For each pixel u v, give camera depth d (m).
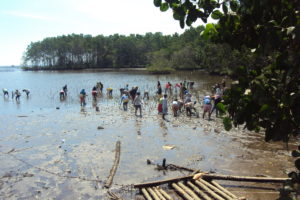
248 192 7.94
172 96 30.53
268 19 2.68
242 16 2.84
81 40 127.69
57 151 12.31
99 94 34.53
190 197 7.42
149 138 14.05
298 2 2.41
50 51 134.50
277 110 2.53
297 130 2.55
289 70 2.41
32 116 21.08
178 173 9.55
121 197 7.97
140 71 94.06
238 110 2.84
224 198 7.30
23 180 9.34
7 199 8.09
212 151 11.70
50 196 8.22
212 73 65.56
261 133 14.13
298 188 2.59
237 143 12.62
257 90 2.60
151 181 8.95
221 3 2.95
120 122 18.06
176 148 12.30
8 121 19.27
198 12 2.98
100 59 127.31
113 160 11.02
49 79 65.69
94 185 8.83
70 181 9.18
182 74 70.81
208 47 63.09
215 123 16.80
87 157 11.44
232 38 3.04
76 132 15.68
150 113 21.02
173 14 3.05
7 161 11.18
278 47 2.50
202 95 30.14
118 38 130.88
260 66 2.83
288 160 10.27
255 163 10.12
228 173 9.34
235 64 46.56
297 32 2.13
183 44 97.75
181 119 18.36
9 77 80.06
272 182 8.37
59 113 22.20
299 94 2.40
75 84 49.97
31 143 13.67
